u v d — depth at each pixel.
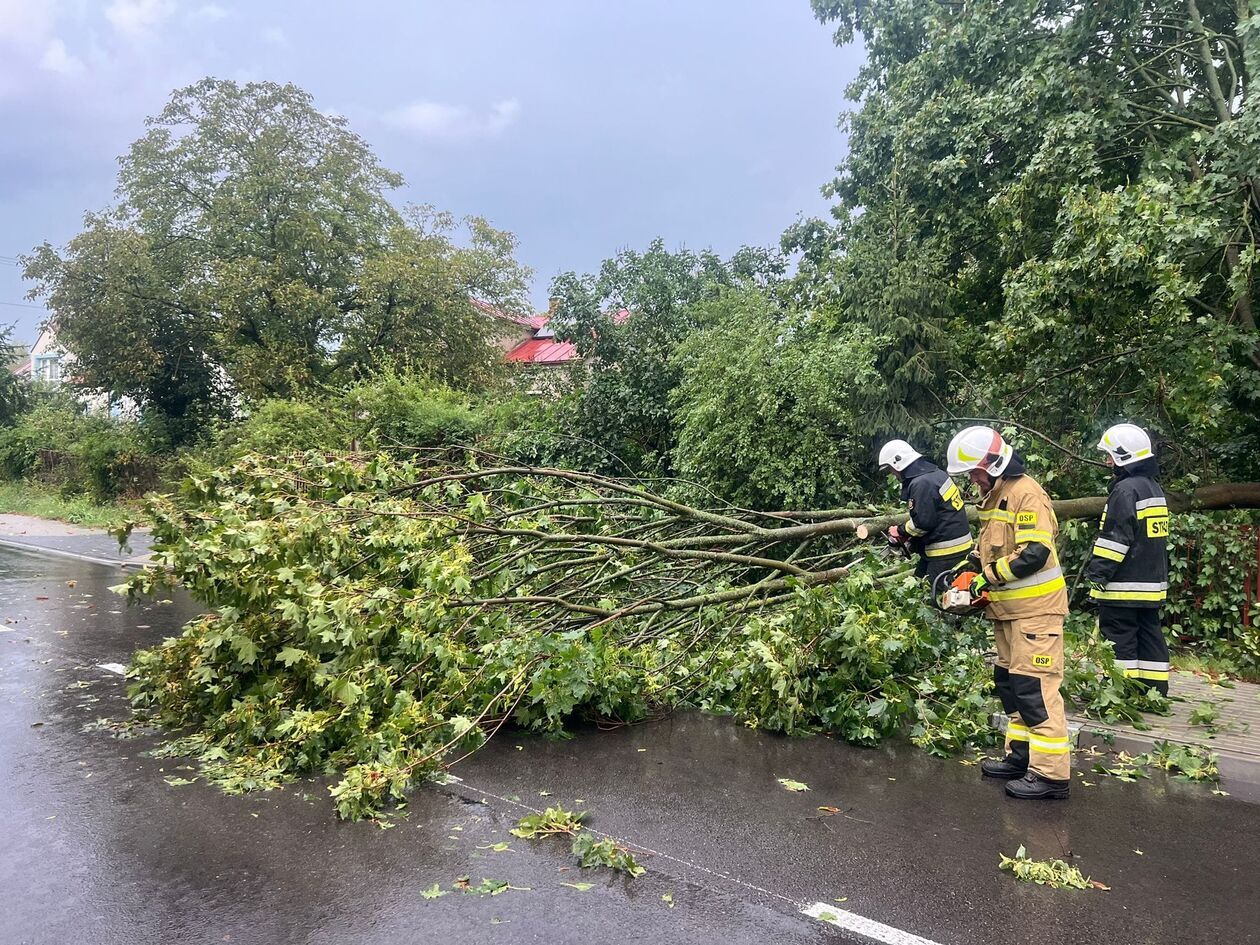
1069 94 10.16
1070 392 8.65
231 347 23.31
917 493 5.16
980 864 3.50
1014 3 11.25
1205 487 7.96
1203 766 4.66
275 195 23.69
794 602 6.12
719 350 10.59
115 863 3.44
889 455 5.51
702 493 10.24
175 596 10.42
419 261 23.48
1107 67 10.71
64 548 15.48
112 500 23.34
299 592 4.92
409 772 4.25
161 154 23.88
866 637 5.21
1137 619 5.58
